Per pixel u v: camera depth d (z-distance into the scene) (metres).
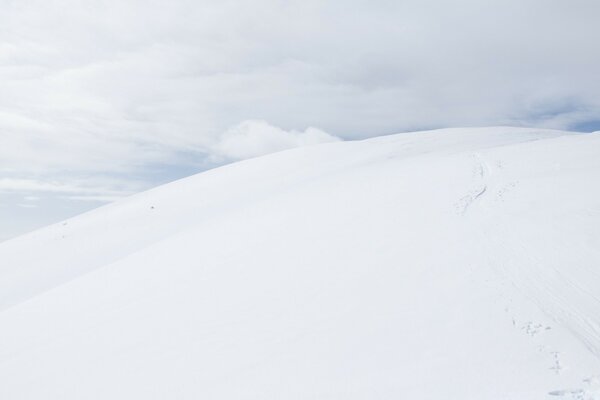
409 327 10.77
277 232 21.08
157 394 10.08
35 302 20.83
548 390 7.84
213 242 22.22
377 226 18.83
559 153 27.88
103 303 17.69
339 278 14.48
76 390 11.12
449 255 14.70
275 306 13.40
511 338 9.73
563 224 16.02
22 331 16.94
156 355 11.95
